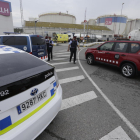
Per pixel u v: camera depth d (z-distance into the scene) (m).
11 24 20.80
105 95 3.54
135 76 5.36
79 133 2.12
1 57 1.88
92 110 2.80
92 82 4.54
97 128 2.24
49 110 1.76
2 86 1.22
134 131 2.19
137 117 2.59
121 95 3.57
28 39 5.73
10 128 1.30
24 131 1.38
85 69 6.36
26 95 1.46
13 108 1.34
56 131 2.15
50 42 8.04
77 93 3.63
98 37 45.38
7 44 5.84
